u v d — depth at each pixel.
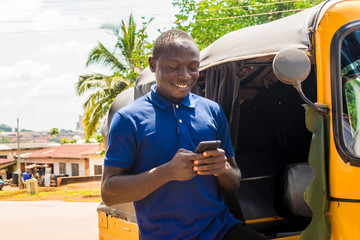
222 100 2.96
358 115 2.23
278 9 13.62
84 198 18.78
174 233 2.11
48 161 34.28
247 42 2.84
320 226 2.16
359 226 2.07
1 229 10.94
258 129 3.96
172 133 2.14
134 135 2.13
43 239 9.45
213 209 2.18
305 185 3.17
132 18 18.38
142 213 2.19
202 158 1.92
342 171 2.13
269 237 3.31
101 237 4.48
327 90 2.22
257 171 3.73
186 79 2.15
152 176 1.98
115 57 18.80
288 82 2.11
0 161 37.94
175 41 2.14
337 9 2.28
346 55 2.25
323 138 2.17
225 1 13.80
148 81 3.92
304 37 2.40
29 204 17.08
